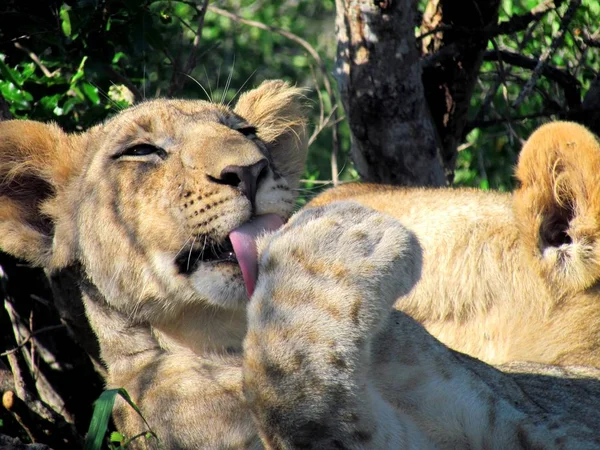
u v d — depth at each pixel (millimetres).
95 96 11109
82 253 7973
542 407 7492
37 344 9688
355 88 11570
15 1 10602
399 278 6012
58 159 8422
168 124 7824
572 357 9133
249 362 5852
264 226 7285
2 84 10609
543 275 9242
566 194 9039
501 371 7738
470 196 10156
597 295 9203
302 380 5738
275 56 19922
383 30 11250
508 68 13531
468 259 9648
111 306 7805
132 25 11070
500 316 9500
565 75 13086
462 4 12477
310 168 15883
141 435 6742
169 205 7469
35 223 8422
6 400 8523
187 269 7457
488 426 6906
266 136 9266
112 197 7777
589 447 6949
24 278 9648
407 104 11602
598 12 13586
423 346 7109
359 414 5840
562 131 8836
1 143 8281
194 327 7719
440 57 12328
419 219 10023
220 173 7254
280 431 5797
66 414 9633
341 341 5785
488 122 13055
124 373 7602
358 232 6012
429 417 6895
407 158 11805
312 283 5859
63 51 10750
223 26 18594
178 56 12047
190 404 6883
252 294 6359
